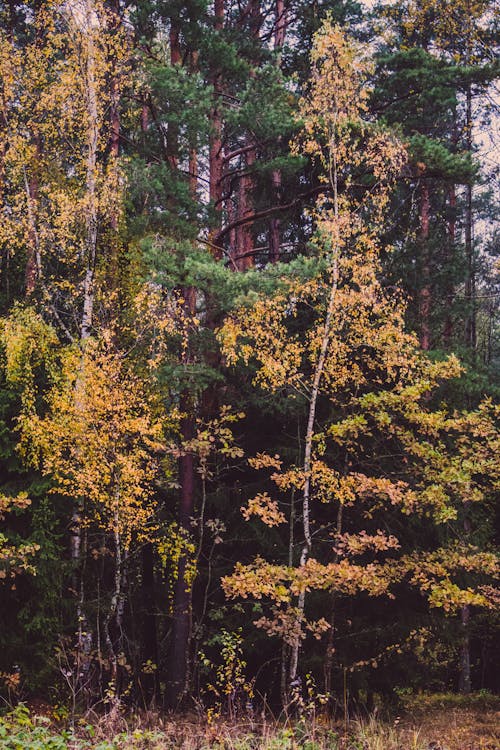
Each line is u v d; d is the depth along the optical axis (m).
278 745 8.48
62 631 15.30
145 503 16.95
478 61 20.41
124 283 17.58
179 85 14.88
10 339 14.89
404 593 15.73
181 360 14.97
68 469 14.29
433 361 16.38
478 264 25.27
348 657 15.15
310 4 19.75
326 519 16.28
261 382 14.78
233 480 17.55
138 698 15.64
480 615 18.41
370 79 17.62
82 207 16.42
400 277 17.66
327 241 13.49
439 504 13.11
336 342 13.48
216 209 16.64
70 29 17.03
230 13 21.08
